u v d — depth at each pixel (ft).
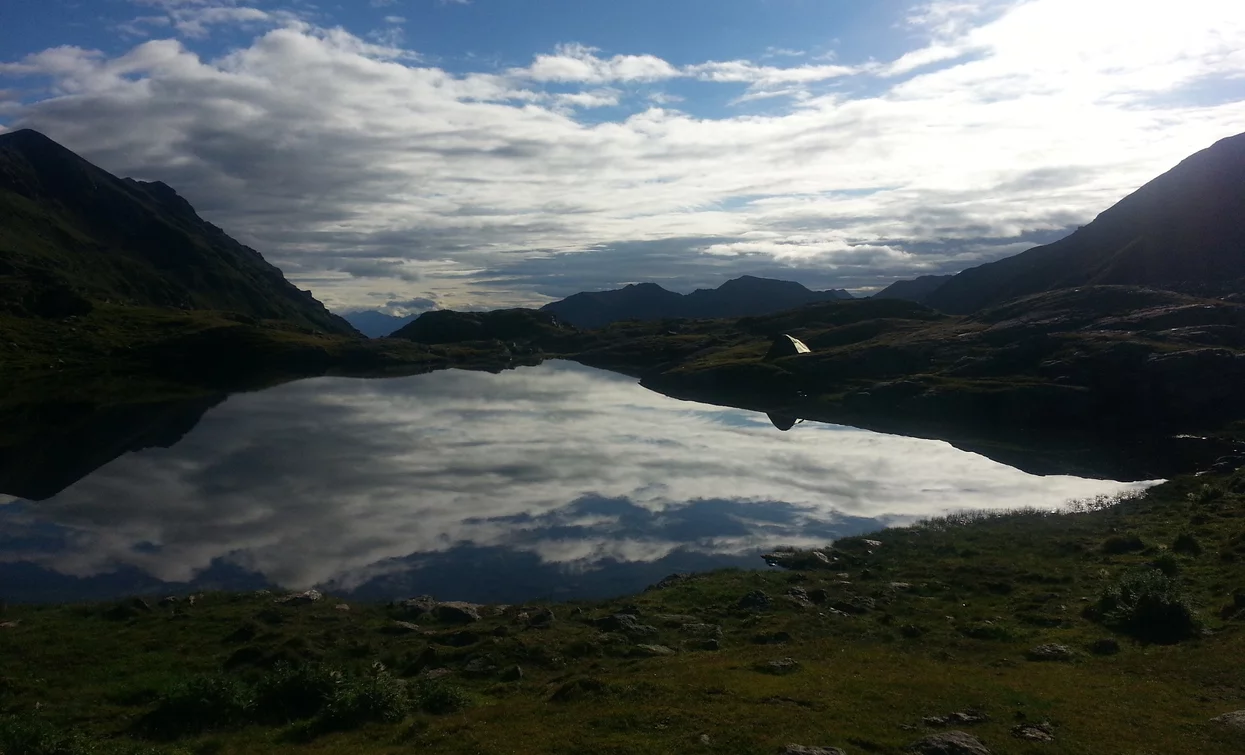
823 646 107.86
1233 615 107.96
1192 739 68.13
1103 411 354.74
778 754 64.39
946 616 126.11
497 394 545.44
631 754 65.51
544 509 243.60
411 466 306.55
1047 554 166.09
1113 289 525.75
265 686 89.15
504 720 77.36
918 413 399.03
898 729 70.90
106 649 112.78
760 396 503.20
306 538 209.26
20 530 213.87
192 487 267.18
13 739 69.56
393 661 108.78
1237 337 391.65
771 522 227.20
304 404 481.05
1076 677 88.69
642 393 554.05
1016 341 466.29
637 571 182.09
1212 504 187.62
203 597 147.43
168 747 75.31
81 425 386.32
